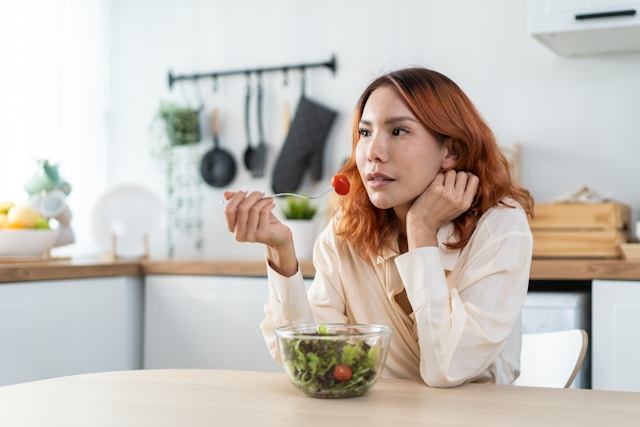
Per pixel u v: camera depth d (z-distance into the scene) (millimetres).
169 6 3672
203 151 3604
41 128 3336
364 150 1360
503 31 3082
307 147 3322
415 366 1460
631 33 2646
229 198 1268
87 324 2734
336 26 3365
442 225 1419
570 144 2984
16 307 2445
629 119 2912
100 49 3682
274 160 3482
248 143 3502
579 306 2404
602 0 2582
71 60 3510
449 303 1226
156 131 3672
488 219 1378
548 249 2652
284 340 1043
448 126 1360
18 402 998
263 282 2818
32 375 2504
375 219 1472
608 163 2936
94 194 3635
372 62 3293
